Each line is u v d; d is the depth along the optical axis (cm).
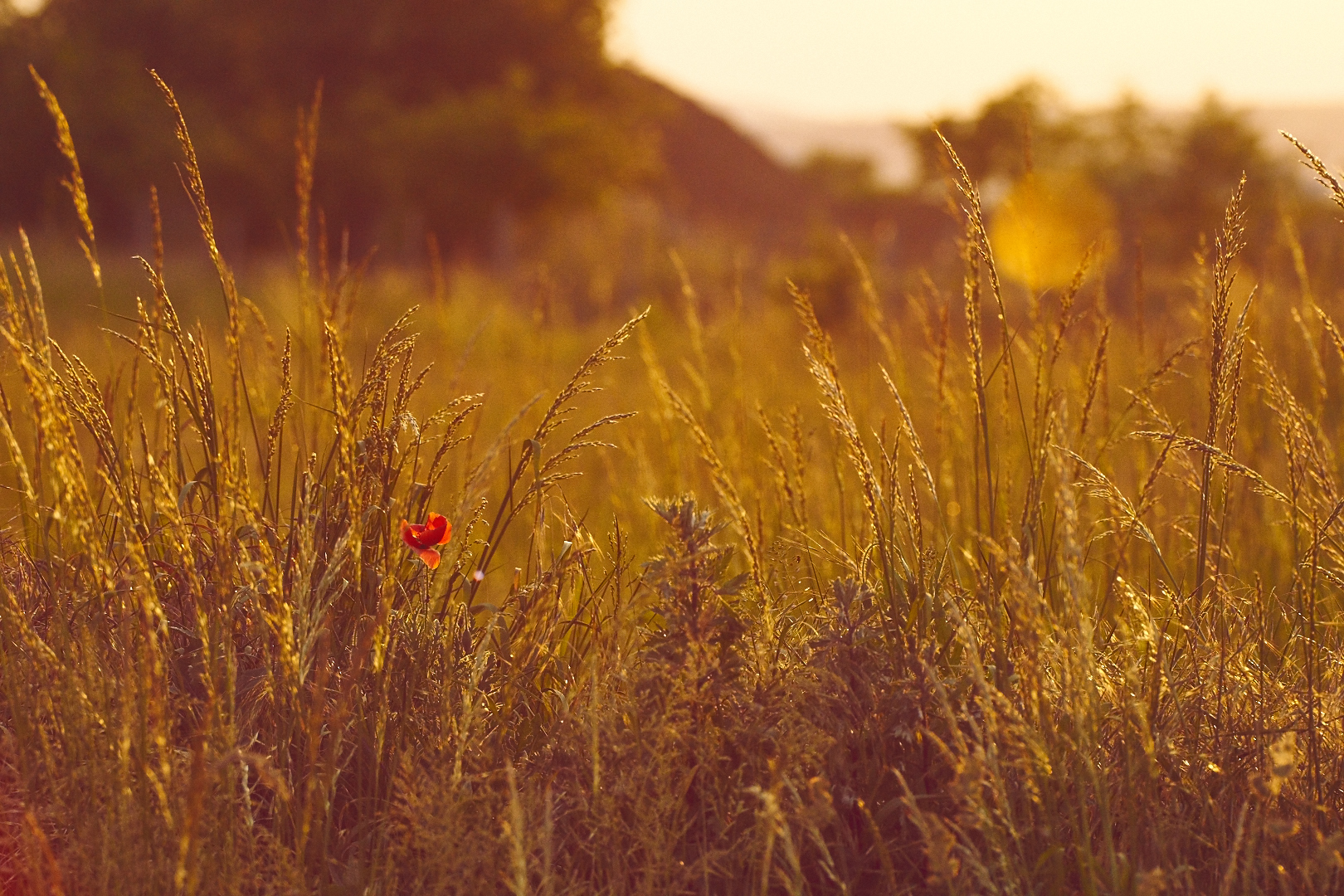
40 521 231
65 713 185
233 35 3409
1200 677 222
